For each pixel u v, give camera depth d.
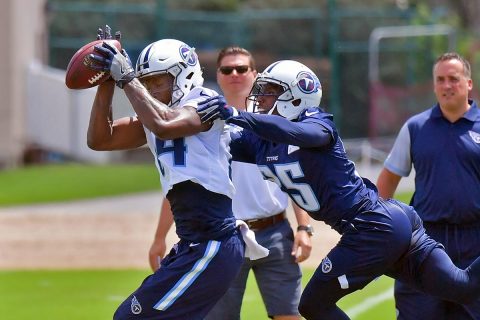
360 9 125.00
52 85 90.69
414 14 110.62
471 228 26.05
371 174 83.88
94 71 20.61
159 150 20.89
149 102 20.06
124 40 111.75
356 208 22.31
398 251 22.44
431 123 26.50
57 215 63.94
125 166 90.69
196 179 20.34
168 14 109.06
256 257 21.31
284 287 26.02
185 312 20.53
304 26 115.44
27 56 92.00
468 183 25.83
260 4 137.12
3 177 82.75
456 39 108.00
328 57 111.12
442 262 22.89
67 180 80.62
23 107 91.12
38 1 96.69
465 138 25.97
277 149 22.39
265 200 25.75
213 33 111.12
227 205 20.83
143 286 20.69
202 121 20.28
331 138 21.92
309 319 23.27
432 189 26.16
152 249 26.47
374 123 98.62
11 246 51.84
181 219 20.73
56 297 38.19
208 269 20.38
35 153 91.94
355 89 107.38
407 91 99.88
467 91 26.25
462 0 150.50
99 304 36.81
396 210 22.59
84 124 90.50
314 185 22.30
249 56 27.44
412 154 26.75
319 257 47.00
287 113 22.67
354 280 22.45
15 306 36.38
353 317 33.75
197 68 21.47
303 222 26.27
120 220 61.81
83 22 110.62
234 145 22.83
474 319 25.58
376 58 100.62
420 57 105.88
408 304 26.12
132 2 131.25
